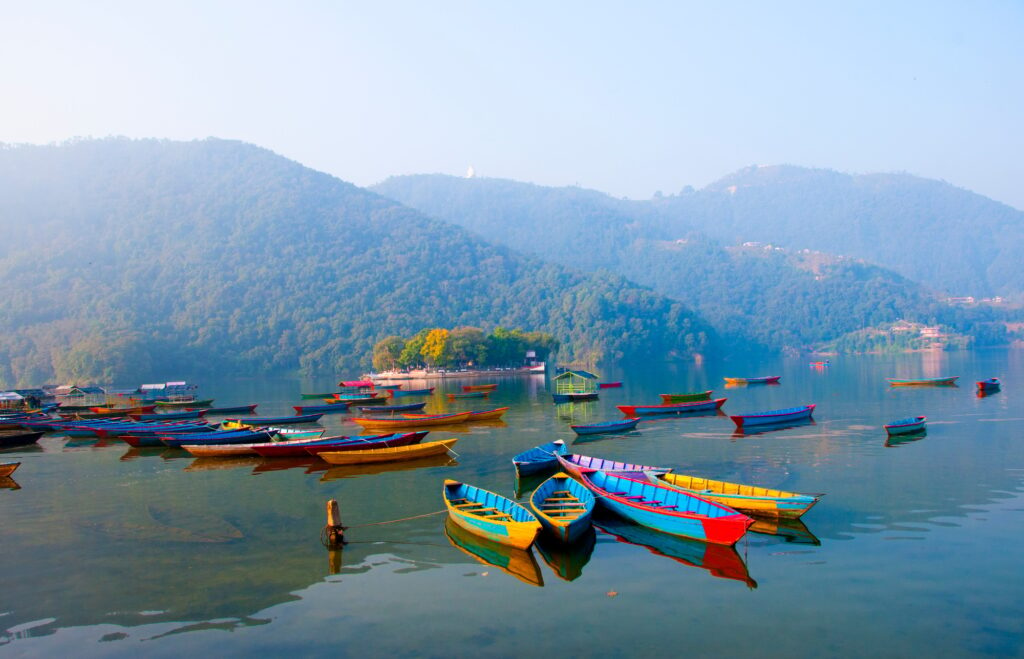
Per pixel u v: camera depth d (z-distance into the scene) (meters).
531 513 29.83
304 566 28.14
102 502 39.56
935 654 20.41
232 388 180.75
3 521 35.72
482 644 21.45
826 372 185.38
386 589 25.66
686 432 63.75
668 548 29.16
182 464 51.19
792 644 21.08
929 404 83.12
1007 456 47.19
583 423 73.50
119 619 23.83
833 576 25.84
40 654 21.61
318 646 21.62
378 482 43.47
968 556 27.50
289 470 47.91
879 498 36.31
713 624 22.38
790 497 32.00
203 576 27.31
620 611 23.41
